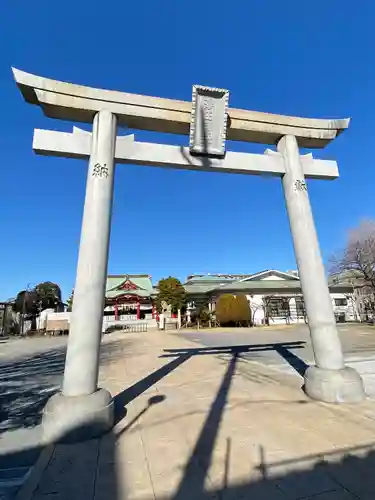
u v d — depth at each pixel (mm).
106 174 4328
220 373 6418
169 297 27891
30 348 15344
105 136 4469
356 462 2555
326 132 5629
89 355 3666
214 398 4598
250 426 3416
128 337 17875
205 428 3420
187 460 2693
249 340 13141
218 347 10836
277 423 3469
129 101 4719
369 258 22016
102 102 4598
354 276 25156
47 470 2582
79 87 4512
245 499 2111
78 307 3785
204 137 5031
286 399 4398
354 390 4160
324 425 3365
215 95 4992
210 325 24109
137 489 2270
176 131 5219
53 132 4430
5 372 8172
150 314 34375
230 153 5223
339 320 26250
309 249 4844
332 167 5703
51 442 3168
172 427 3488
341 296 27047
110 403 3559
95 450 2959
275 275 27609
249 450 2830
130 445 3051
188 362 7965
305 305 4785
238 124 5246
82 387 3545
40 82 4344
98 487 2309
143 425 3586
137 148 4777
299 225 5004
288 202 5258
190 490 2236
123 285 34469
